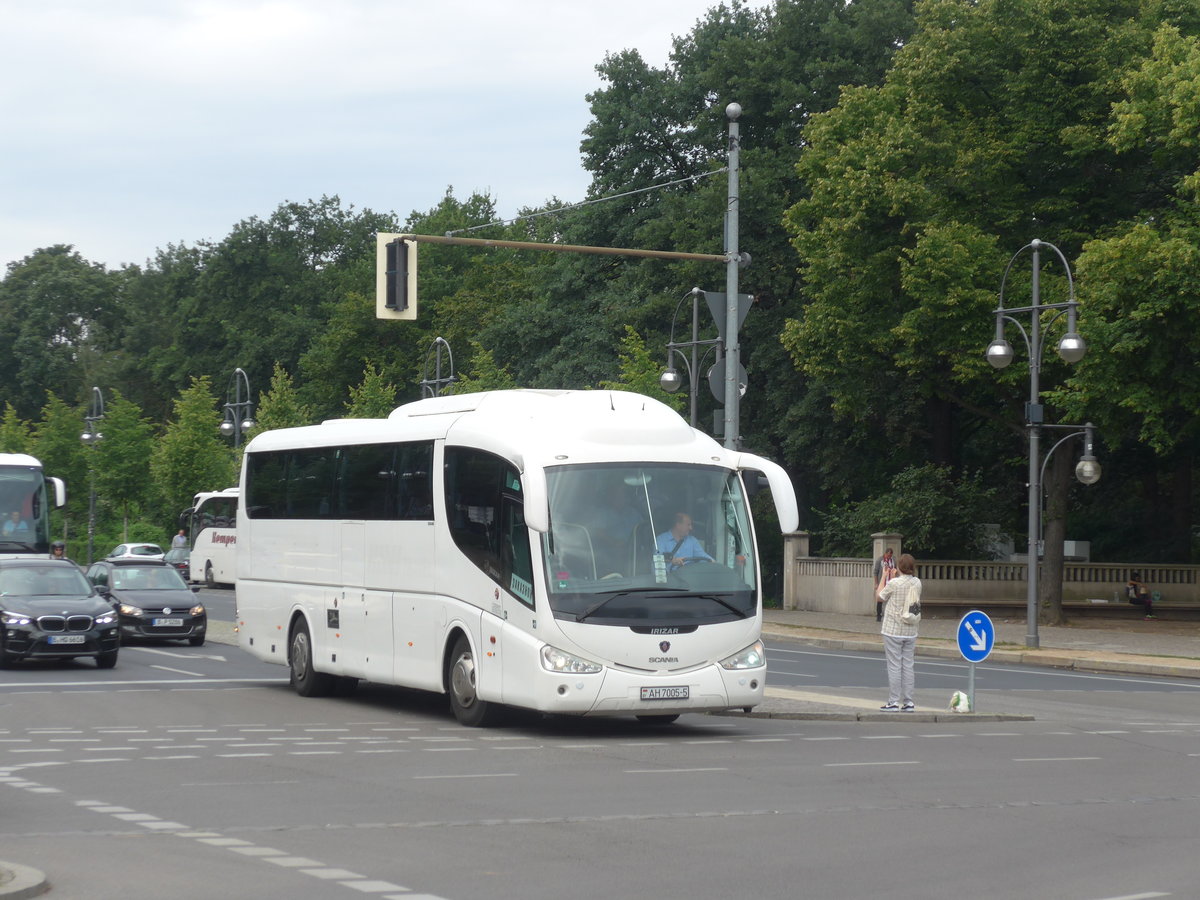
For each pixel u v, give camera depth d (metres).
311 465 24.31
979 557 54.00
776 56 60.03
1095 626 47.69
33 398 129.50
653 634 18.31
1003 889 9.51
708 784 14.41
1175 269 39.44
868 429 58.34
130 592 36.09
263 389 112.38
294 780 14.42
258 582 25.83
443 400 21.78
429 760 16.09
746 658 18.95
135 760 15.89
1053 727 20.86
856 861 10.45
